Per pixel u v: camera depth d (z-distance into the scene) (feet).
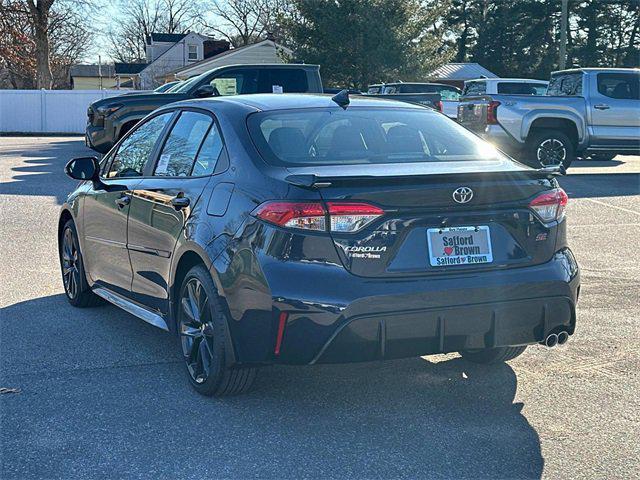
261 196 14.79
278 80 52.06
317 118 17.10
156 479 12.80
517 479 12.82
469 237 14.78
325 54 127.85
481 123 54.24
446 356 18.89
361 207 14.06
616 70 55.83
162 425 14.85
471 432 14.61
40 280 26.50
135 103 52.26
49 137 112.16
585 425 14.92
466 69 179.11
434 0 130.41
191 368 16.62
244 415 15.34
